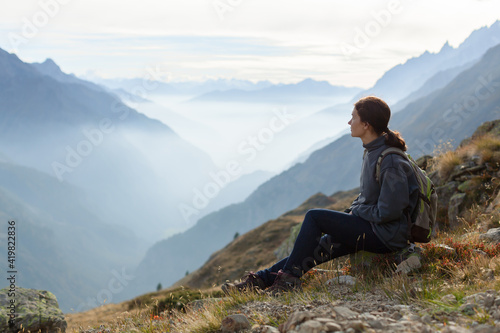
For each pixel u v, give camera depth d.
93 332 5.16
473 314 2.86
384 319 2.83
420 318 2.87
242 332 3.29
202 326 3.68
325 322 2.63
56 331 6.18
